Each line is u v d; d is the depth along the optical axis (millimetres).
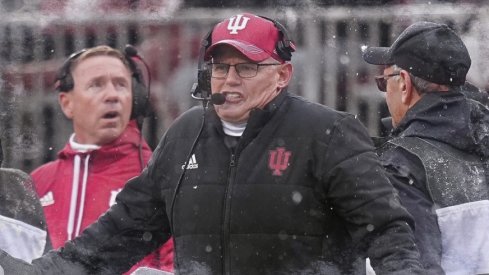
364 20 26703
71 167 20766
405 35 16453
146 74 26891
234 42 14359
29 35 26984
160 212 15273
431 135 15789
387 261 13797
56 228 20281
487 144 15898
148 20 27062
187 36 27031
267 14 26984
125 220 15328
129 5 27109
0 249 15414
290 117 14406
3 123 26719
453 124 15805
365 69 26859
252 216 14172
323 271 14242
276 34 14672
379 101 26844
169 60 27031
